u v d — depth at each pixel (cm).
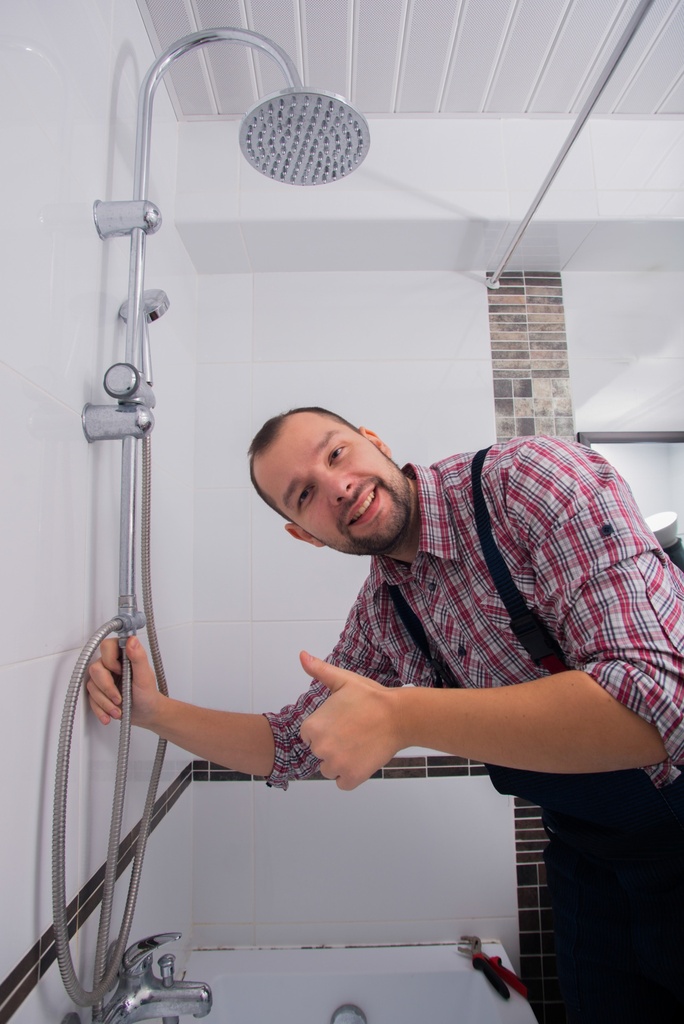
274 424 89
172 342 121
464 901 125
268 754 92
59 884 59
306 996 113
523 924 124
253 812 126
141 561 84
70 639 70
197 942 123
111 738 83
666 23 106
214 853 125
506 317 144
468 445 138
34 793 60
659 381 141
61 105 70
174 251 126
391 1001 113
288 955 120
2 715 54
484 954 116
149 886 100
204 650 131
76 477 72
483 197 130
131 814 91
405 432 138
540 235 131
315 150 87
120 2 94
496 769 90
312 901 124
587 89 124
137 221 80
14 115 59
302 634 132
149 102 85
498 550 75
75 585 71
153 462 108
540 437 77
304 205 129
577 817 84
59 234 69
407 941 123
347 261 141
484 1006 110
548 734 54
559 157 106
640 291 144
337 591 133
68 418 70
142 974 76
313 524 86
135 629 77
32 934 59
